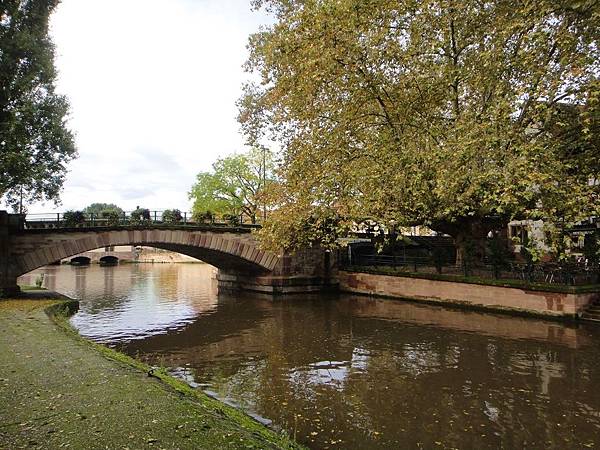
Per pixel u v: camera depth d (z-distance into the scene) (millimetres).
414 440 8312
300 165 22500
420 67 20078
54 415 6539
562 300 20047
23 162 22359
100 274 54594
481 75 18891
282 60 22328
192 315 23516
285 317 22641
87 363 9773
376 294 30141
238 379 12133
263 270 32406
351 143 22203
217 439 5852
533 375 12422
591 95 15711
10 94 22750
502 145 17312
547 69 16812
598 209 16562
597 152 19172
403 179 19484
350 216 22141
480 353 14859
